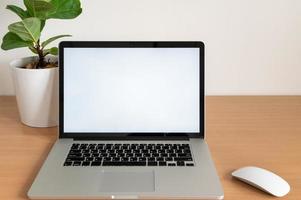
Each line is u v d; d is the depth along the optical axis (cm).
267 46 125
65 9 102
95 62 100
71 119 99
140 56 100
